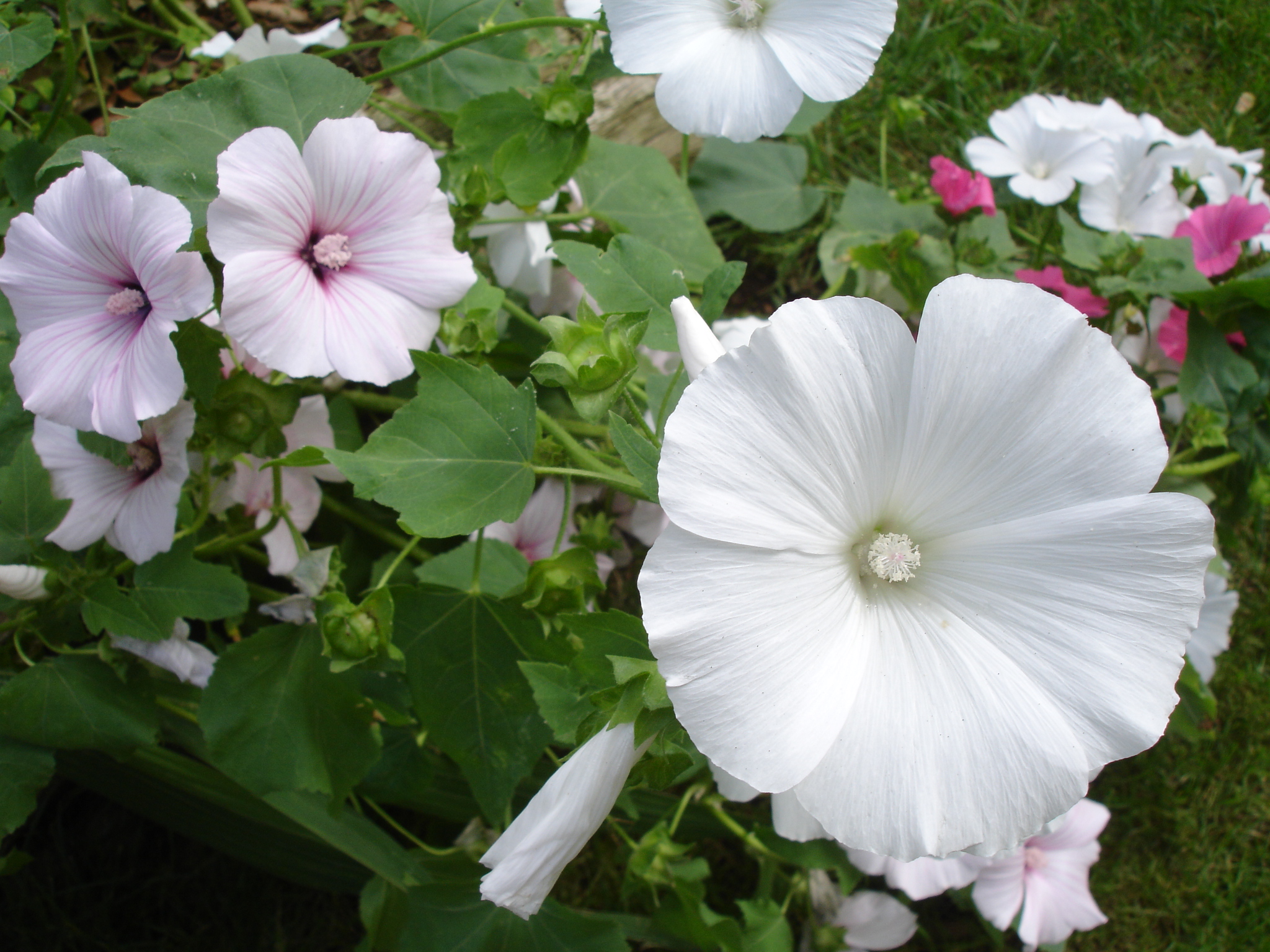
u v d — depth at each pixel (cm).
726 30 38
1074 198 59
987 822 25
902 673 26
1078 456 25
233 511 39
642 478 27
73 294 32
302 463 30
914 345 25
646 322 29
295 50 45
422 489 30
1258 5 67
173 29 52
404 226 33
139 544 34
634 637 30
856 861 42
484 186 38
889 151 64
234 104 34
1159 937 52
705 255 47
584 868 50
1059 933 45
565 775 26
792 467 24
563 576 34
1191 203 55
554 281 46
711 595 24
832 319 24
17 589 33
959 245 51
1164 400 51
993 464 26
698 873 40
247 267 30
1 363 35
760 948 41
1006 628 26
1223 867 53
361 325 32
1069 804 25
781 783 24
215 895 48
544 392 47
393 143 32
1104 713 25
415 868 39
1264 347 47
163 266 30
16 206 39
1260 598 56
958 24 65
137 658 36
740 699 24
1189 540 25
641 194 47
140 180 33
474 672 35
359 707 35
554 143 40
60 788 47
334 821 37
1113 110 54
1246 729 54
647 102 54
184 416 33
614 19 37
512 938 37
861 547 27
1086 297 49
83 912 46
